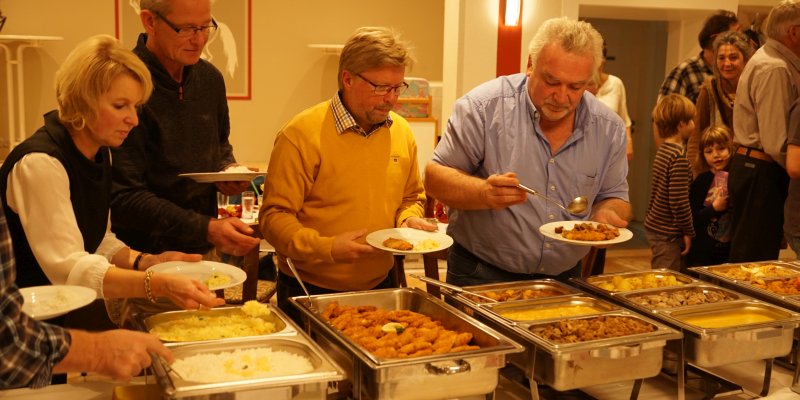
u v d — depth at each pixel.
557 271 2.38
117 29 6.58
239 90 6.93
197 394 1.32
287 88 7.04
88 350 1.25
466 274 2.41
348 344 1.58
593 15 6.46
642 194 7.99
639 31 7.73
